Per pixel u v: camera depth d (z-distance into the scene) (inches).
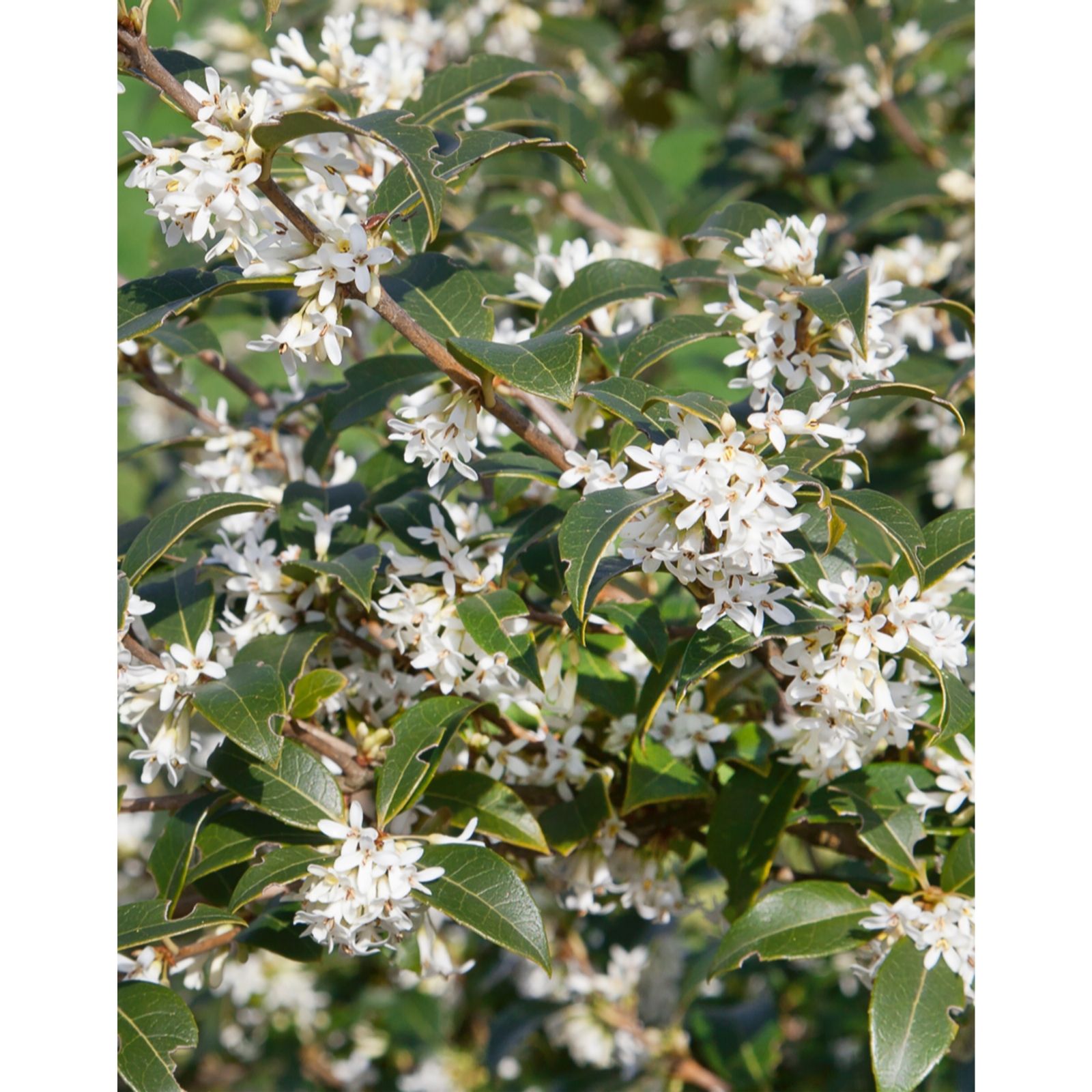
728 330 70.1
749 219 75.1
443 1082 155.3
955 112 150.5
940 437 104.5
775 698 79.5
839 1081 133.5
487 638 63.6
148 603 62.8
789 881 85.0
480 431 77.4
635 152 191.3
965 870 66.1
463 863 60.4
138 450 94.2
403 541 72.5
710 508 51.2
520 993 154.4
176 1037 58.2
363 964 154.9
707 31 167.9
